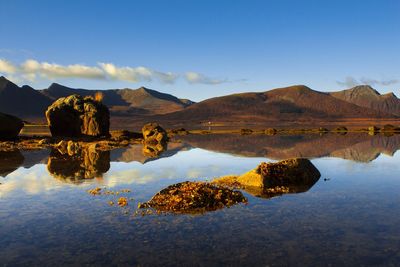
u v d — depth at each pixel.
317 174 18.56
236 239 9.38
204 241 9.24
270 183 16.39
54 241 9.32
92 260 8.15
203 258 8.20
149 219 11.20
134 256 8.34
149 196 14.45
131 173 20.33
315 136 59.19
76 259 8.20
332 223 10.72
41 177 18.84
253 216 11.46
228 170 21.56
